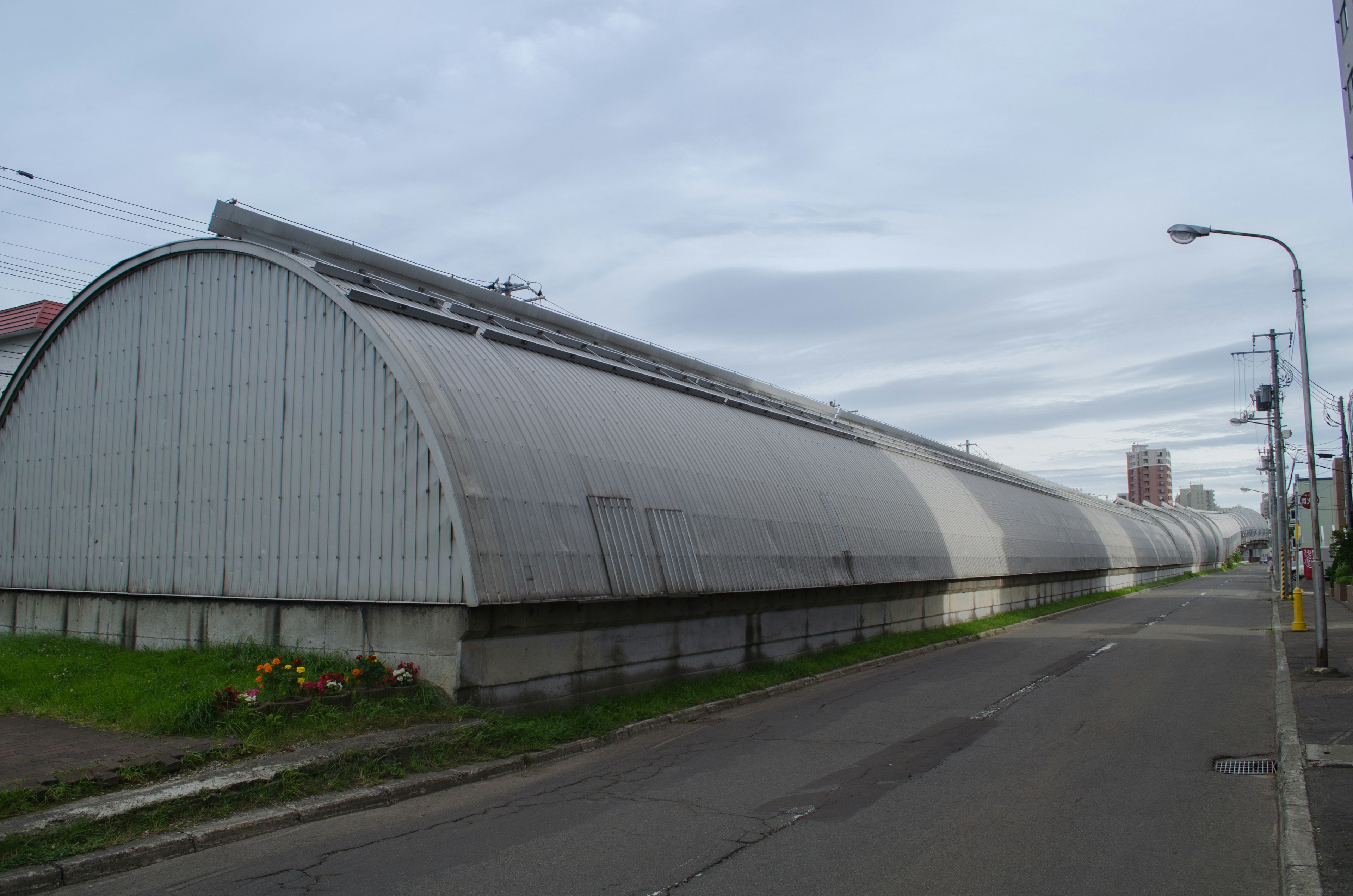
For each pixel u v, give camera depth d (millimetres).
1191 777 9164
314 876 6445
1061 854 6781
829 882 6223
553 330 18453
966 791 8695
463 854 6906
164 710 9750
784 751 10703
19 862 6258
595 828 7602
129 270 16109
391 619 11805
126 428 15945
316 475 12969
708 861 6688
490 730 10258
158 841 6848
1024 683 16156
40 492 17328
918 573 24031
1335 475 55156
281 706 9891
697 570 14930
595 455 14195
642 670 14008
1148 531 76438
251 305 14250
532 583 11656
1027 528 38031
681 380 20844
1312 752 9883
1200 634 25594
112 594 15609
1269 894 5973
